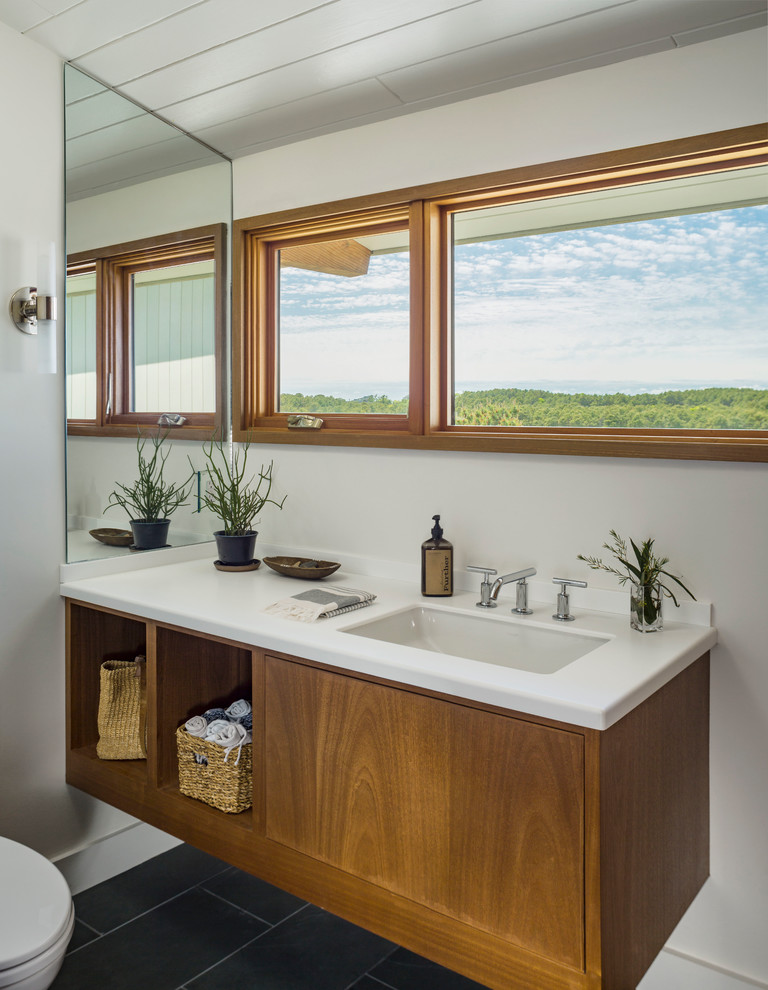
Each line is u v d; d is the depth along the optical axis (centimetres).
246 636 185
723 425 197
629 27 181
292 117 238
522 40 188
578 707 134
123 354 242
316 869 176
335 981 197
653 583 182
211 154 265
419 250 231
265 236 271
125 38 202
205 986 194
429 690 155
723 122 183
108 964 201
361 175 241
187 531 270
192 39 198
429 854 157
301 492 263
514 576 198
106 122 230
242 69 211
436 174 226
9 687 218
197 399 269
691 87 186
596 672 153
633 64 193
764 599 183
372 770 165
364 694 165
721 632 188
